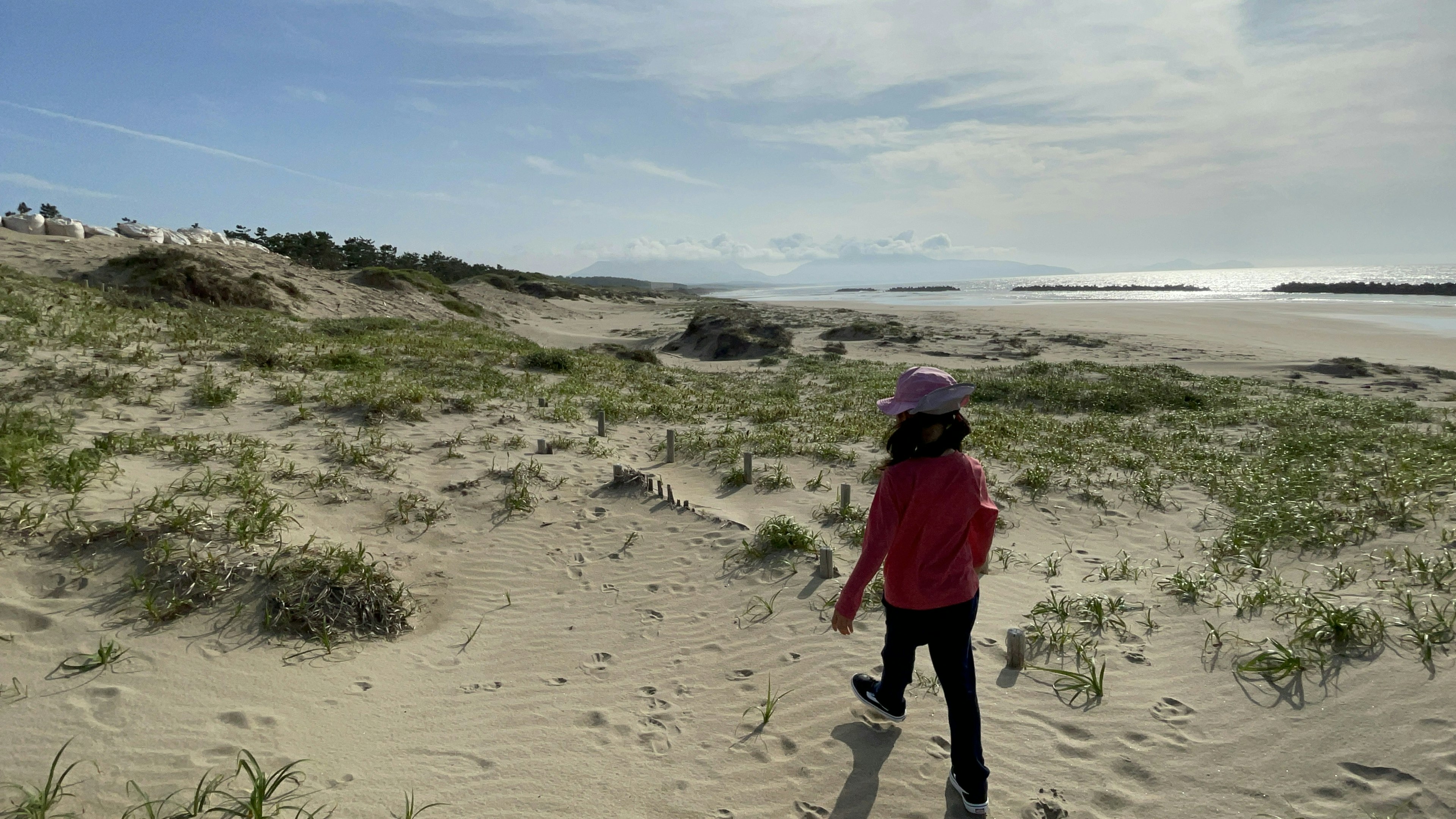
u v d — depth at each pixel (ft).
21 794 9.25
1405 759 9.91
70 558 14.62
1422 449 29.86
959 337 107.04
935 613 9.41
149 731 10.78
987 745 11.21
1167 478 28.76
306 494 21.04
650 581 18.20
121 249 74.43
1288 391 59.16
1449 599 13.92
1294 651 12.80
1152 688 12.60
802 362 84.69
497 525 21.38
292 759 10.53
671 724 12.13
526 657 14.51
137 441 22.30
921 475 9.11
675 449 32.14
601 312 176.76
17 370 27.94
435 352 50.70
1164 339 101.24
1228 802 9.71
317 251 193.47
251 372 34.78
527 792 10.26
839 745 11.32
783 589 17.43
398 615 15.55
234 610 14.21
